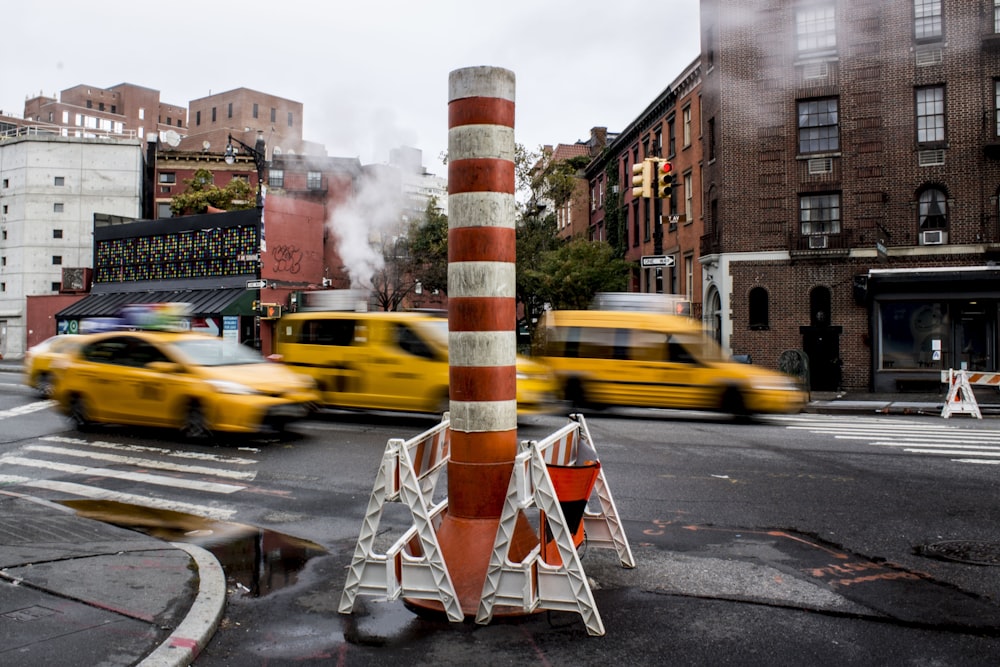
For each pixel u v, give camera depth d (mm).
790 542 6551
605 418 15273
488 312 4992
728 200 26125
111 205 52781
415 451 5051
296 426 13266
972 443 12195
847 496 8273
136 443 11430
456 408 5078
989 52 23781
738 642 4441
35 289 51719
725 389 15297
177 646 4102
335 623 4734
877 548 6375
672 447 11414
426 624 4719
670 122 33188
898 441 12375
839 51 25062
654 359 15734
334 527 7090
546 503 4625
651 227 35156
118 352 12281
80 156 52500
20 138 52156
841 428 14266
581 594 4559
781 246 25547
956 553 6227
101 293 41688
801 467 9906
